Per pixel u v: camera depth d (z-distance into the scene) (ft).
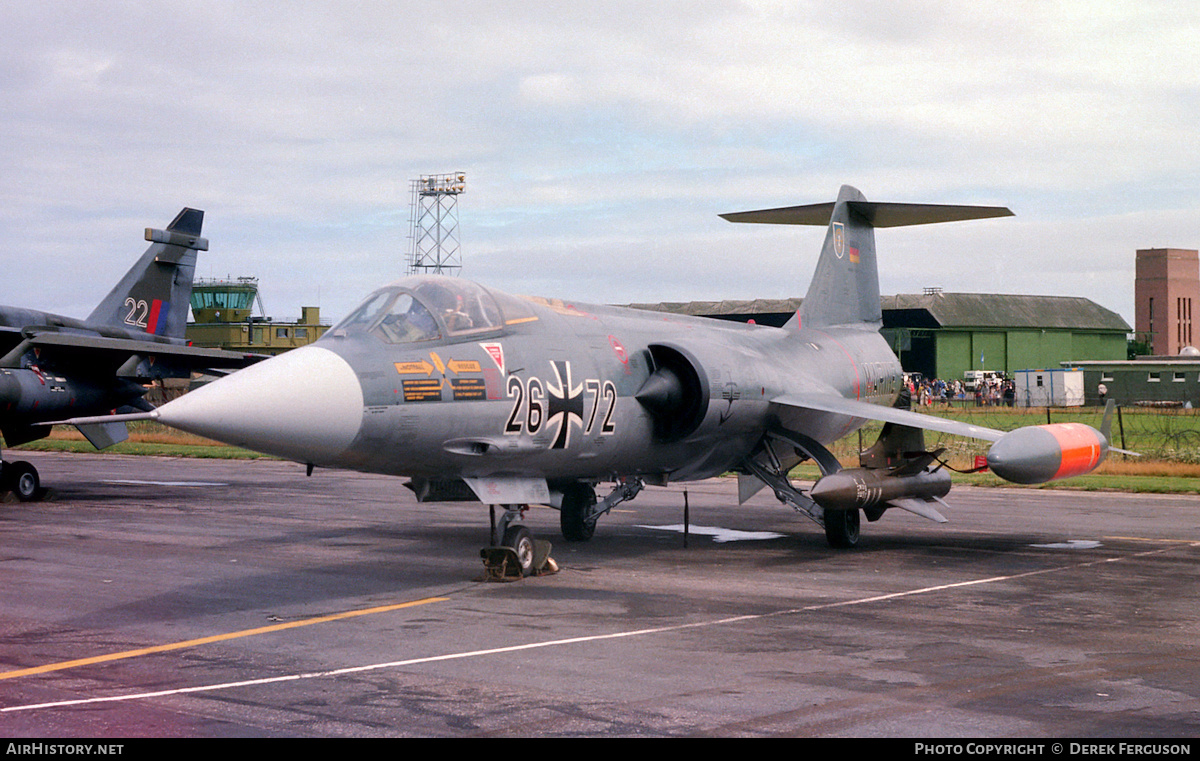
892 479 45.42
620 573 38.68
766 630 28.68
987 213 58.95
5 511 59.16
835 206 60.70
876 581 37.04
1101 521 55.57
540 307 40.47
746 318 314.96
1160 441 114.52
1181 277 402.52
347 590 34.99
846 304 61.98
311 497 67.36
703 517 57.41
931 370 313.73
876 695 22.04
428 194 214.90
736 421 45.16
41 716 20.61
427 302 35.50
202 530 50.78
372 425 32.07
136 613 31.14
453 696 21.99
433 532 50.34
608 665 24.66
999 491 73.05
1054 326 322.55
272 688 22.70
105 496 67.92
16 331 66.28
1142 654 25.88
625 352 42.19
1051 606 32.37
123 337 80.59
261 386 29.96
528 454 37.09
